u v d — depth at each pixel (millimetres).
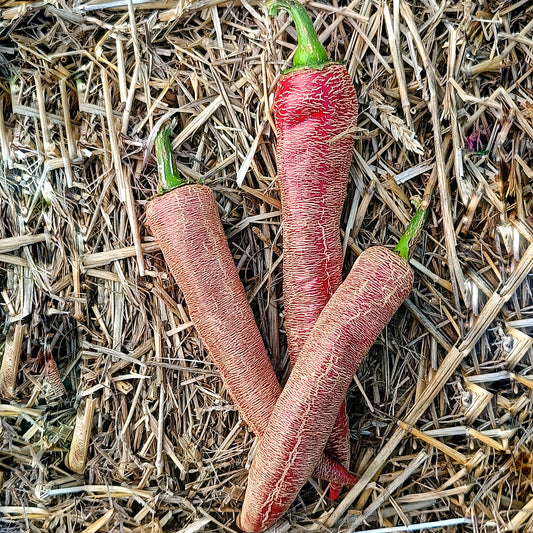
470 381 288
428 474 293
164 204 251
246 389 256
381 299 239
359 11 282
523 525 282
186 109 284
